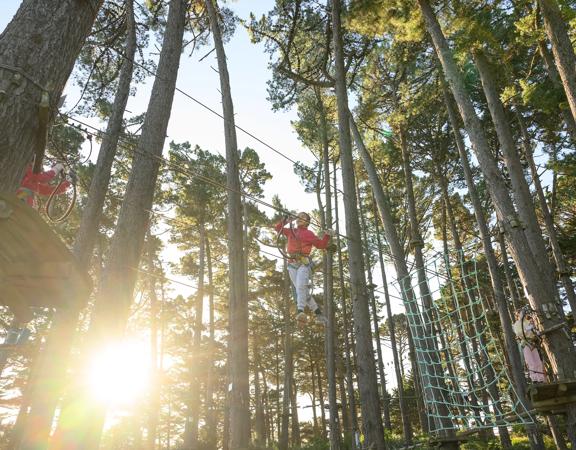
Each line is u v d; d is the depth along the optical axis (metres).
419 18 14.98
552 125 21.33
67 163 5.05
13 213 2.70
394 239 14.68
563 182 23.36
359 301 8.98
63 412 6.27
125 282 7.07
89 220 10.07
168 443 43.97
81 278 3.24
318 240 7.26
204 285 34.16
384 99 22.59
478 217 18.03
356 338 8.86
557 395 7.74
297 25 17.38
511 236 10.53
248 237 32.31
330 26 15.61
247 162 31.34
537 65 19.48
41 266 3.14
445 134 25.45
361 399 8.50
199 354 32.09
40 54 3.48
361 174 27.55
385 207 15.49
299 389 47.62
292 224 7.30
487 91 15.66
